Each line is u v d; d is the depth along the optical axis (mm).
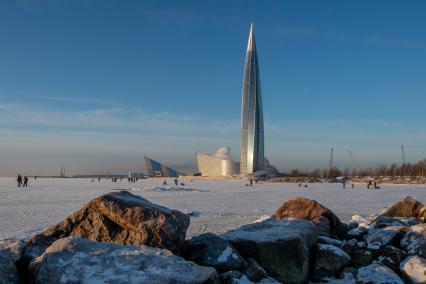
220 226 17938
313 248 10820
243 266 9312
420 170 139500
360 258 10523
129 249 8102
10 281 7445
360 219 17922
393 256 10195
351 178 121562
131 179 106812
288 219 11805
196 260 9352
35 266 7602
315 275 10102
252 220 20312
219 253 9414
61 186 69500
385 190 61219
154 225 9211
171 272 7492
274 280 9367
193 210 25609
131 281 7141
